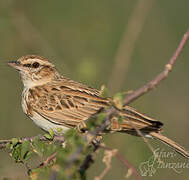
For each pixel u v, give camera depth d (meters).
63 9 18.25
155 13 18.16
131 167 6.38
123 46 15.79
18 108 17.00
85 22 18.22
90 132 6.32
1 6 17.17
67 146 6.70
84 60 15.93
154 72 17.81
